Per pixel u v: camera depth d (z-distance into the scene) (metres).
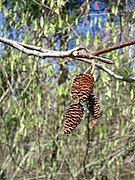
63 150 5.75
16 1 4.55
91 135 6.00
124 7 5.29
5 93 5.32
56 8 4.43
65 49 5.02
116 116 6.17
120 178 7.15
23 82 5.38
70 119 1.73
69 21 5.10
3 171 6.29
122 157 6.53
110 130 6.42
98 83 5.72
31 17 4.72
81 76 1.74
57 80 5.33
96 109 1.81
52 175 5.77
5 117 6.00
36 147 5.82
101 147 6.23
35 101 5.34
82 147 6.32
